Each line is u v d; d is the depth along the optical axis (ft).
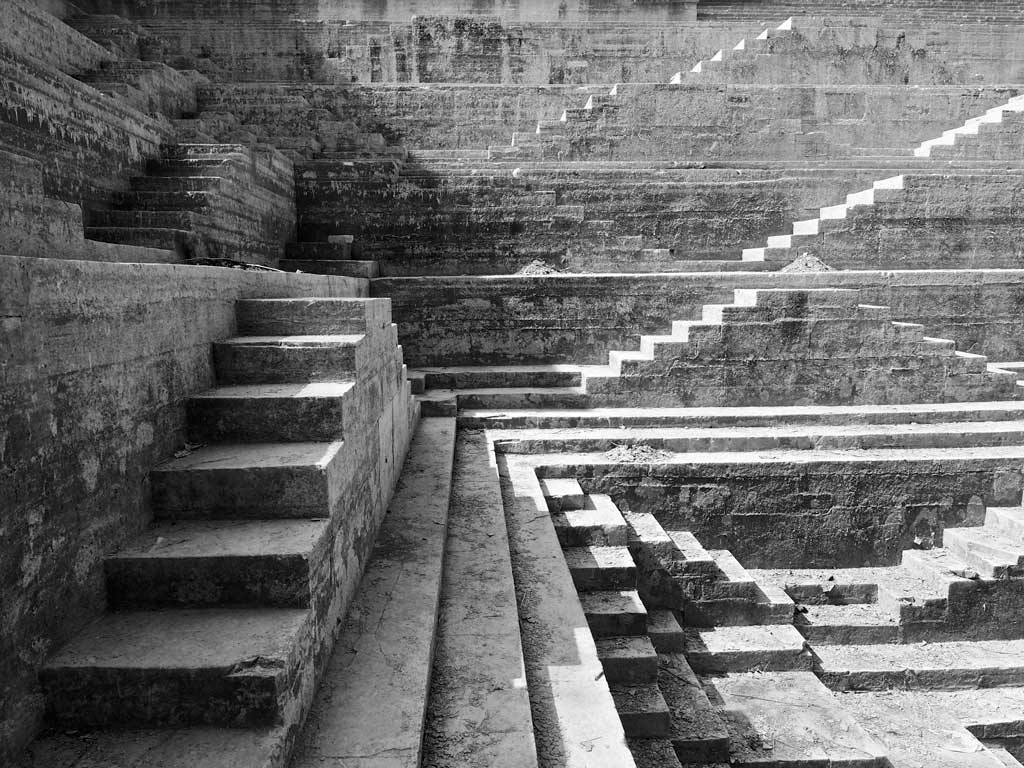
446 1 55.72
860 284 32.45
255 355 13.92
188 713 8.86
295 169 35.94
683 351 28.99
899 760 18.39
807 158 44.06
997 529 25.59
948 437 26.91
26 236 13.55
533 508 21.03
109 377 10.19
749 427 27.94
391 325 20.34
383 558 15.58
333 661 11.59
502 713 11.10
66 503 9.16
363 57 50.55
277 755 8.60
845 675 21.49
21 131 19.79
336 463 12.11
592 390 29.07
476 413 28.30
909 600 23.07
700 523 25.23
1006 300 32.86
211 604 10.26
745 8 60.23
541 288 32.04
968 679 21.62
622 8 57.31
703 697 17.94
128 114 26.27
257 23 49.93
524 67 51.57
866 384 29.55
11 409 8.06
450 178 36.32
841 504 25.48
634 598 18.86
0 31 27.37
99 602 9.97
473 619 14.01
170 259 20.93
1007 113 41.86
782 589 24.07
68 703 8.81
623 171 38.70
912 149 45.32
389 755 9.37
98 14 50.98
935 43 52.37
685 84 42.86
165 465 11.55
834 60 48.26
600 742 11.32
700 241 38.06
